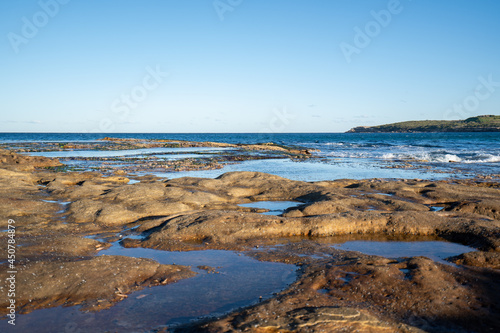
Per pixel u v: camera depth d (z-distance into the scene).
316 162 43.28
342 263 9.19
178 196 17.94
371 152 59.47
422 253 10.92
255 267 9.50
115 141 100.12
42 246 10.42
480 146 70.69
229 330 5.95
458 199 17.92
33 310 7.05
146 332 6.27
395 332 6.05
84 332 6.28
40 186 21.19
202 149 70.94
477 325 6.31
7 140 111.12
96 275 8.38
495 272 8.46
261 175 23.55
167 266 9.30
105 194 18.08
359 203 16.88
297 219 13.27
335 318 6.22
